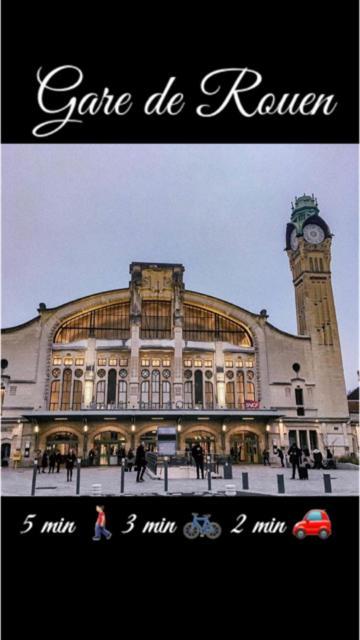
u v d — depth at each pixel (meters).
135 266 57.78
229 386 55.28
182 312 56.25
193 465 34.88
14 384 51.50
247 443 51.97
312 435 54.72
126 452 48.94
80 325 56.41
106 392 52.59
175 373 53.19
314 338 58.09
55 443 49.22
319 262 61.59
